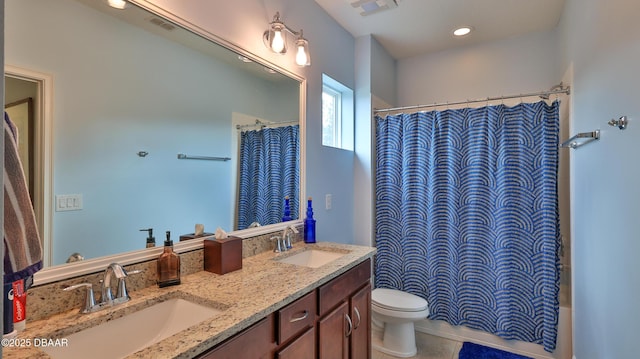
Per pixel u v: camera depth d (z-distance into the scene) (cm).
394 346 225
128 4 116
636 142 100
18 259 70
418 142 256
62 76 100
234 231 160
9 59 89
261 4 171
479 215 233
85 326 91
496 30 258
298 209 201
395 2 216
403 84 316
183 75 137
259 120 174
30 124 93
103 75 110
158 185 128
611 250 127
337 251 184
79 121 104
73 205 102
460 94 292
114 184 113
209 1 142
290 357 114
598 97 142
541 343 213
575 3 186
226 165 157
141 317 104
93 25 108
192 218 141
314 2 215
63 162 100
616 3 118
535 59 264
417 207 257
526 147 218
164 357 74
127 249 115
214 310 107
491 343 230
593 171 154
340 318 149
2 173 42
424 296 254
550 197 209
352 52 265
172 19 127
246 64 167
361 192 268
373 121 269
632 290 106
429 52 301
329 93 259
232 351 90
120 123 115
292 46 194
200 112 145
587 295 167
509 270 221
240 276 133
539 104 215
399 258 263
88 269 103
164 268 120
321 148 222
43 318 92
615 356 123
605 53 131
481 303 233
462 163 240
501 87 276
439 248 248
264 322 104
